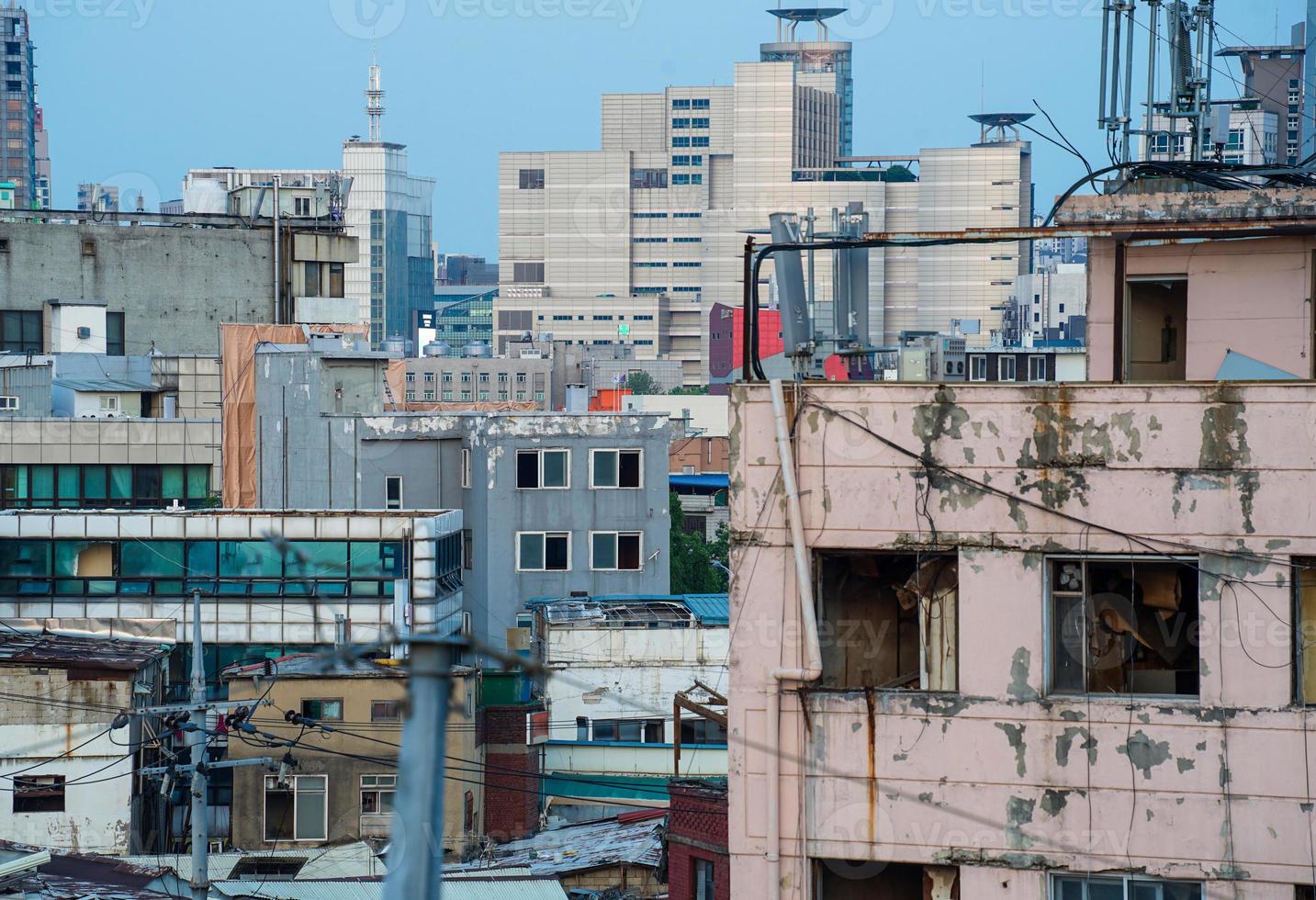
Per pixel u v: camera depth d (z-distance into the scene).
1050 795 40.94
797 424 42.59
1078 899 40.88
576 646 121.06
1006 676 41.31
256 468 169.38
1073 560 41.47
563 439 154.88
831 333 52.84
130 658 103.50
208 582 124.81
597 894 93.00
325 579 124.25
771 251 44.75
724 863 77.44
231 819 105.38
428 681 23.25
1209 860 40.12
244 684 103.44
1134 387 40.97
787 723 42.25
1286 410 40.19
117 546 124.75
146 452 169.75
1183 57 57.56
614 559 155.00
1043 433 41.41
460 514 138.50
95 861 84.81
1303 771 39.75
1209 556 40.47
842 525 42.31
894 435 42.19
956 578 42.16
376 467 162.25
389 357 171.50
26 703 98.00
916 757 41.59
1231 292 48.19
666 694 120.94
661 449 155.75
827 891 42.41
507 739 112.56
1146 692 41.25
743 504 42.88
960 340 98.12
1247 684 40.19
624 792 117.31
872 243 45.34
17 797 97.31
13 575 124.56
